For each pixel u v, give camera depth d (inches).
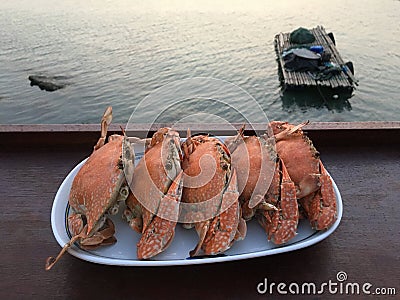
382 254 11.4
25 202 13.1
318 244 11.6
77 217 11.3
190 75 65.8
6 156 15.0
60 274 10.8
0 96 61.2
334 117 60.7
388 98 63.9
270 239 10.9
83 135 15.5
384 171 14.2
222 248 10.4
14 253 11.4
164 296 10.3
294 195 11.3
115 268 10.9
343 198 13.1
